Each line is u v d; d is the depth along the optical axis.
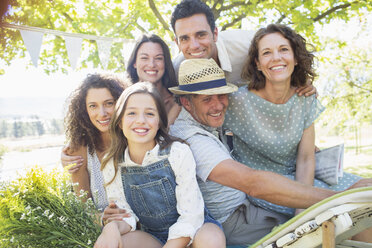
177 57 3.21
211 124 2.21
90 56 5.24
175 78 3.10
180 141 1.96
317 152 2.50
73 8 4.93
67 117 2.42
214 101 2.14
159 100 1.91
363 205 1.43
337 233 1.45
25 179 1.89
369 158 10.63
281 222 2.25
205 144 1.98
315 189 1.81
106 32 5.08
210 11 2.69
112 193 1.97
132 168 1.92
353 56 9.69
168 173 1.87
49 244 1.74
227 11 5.20
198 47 2.67
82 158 2.37
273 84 2.21
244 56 2.76
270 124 2.35
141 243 1.77
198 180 2.13
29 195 1.85
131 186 1.91
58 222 1.81
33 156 8.88
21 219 1.73
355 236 1.99
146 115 1.86
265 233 2.23
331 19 5.50
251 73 2.33
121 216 1.83
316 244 1.54
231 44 2.75
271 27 2.22
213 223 1.88
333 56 8.54
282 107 2.28
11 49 4.84
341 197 1.46
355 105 10.42
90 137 2.38
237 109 2.36
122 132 1.96
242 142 2.50
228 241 2.22
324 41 8.23
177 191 1.86
